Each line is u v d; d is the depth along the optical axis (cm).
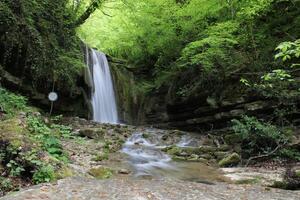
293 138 1085
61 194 586
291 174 852
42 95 1398
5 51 1151
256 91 1306
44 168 674
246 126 1124
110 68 2047
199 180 852
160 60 1900
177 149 1205
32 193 577
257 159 1082
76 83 1622
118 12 2012
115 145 1206
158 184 727
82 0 1692
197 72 1641
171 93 1791
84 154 980
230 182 831
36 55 1291
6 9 1145
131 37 1994
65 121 1444
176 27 1692
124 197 597
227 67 1459
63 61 1470
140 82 2134
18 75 1247
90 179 705
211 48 1392
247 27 1416
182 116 1752
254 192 709
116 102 2005
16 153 687
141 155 1125
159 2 1680
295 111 1209
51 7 1487
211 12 1538
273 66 1304
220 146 1240
